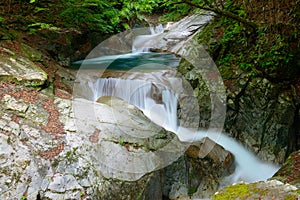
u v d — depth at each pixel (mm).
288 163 2693
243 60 4465
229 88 4258
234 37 4727
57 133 2836
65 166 2619
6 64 3512
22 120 2863
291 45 4293
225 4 5012
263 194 1568
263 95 4211
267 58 4305
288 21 4234
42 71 3627
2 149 2543
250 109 4246
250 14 4562
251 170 4004
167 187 3295
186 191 3379
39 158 2584
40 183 2465
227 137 4055
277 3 4227
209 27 5180
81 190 2543
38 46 4945
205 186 3545
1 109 2906
